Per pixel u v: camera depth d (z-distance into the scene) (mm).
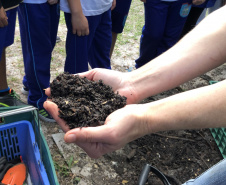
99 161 2186
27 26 2195
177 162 2229
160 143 2395
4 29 2092
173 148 2355
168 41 3086
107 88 1466
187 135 2518
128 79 1473
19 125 1786
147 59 3260
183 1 2701
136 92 1418
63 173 2061
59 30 4289
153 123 1018
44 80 2551
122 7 2994
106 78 1546
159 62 1348
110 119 1121
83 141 1104
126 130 1066
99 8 2365
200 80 3369
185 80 1269
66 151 2244
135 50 4004
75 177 2037
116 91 1507
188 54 1216
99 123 1264
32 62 2395
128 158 2197
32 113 1830
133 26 4699
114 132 1058
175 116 943
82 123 1253
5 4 1946
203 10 3695
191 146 2398
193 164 2225
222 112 847
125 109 1145
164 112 980
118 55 3820
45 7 2158
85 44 2441
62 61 3498
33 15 2133
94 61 2975
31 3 2078
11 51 3627
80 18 2207
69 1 2129
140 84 1410
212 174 1348
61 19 4664
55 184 1460
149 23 2855
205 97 885
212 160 2281
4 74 2477
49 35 2359
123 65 3613
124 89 1462
